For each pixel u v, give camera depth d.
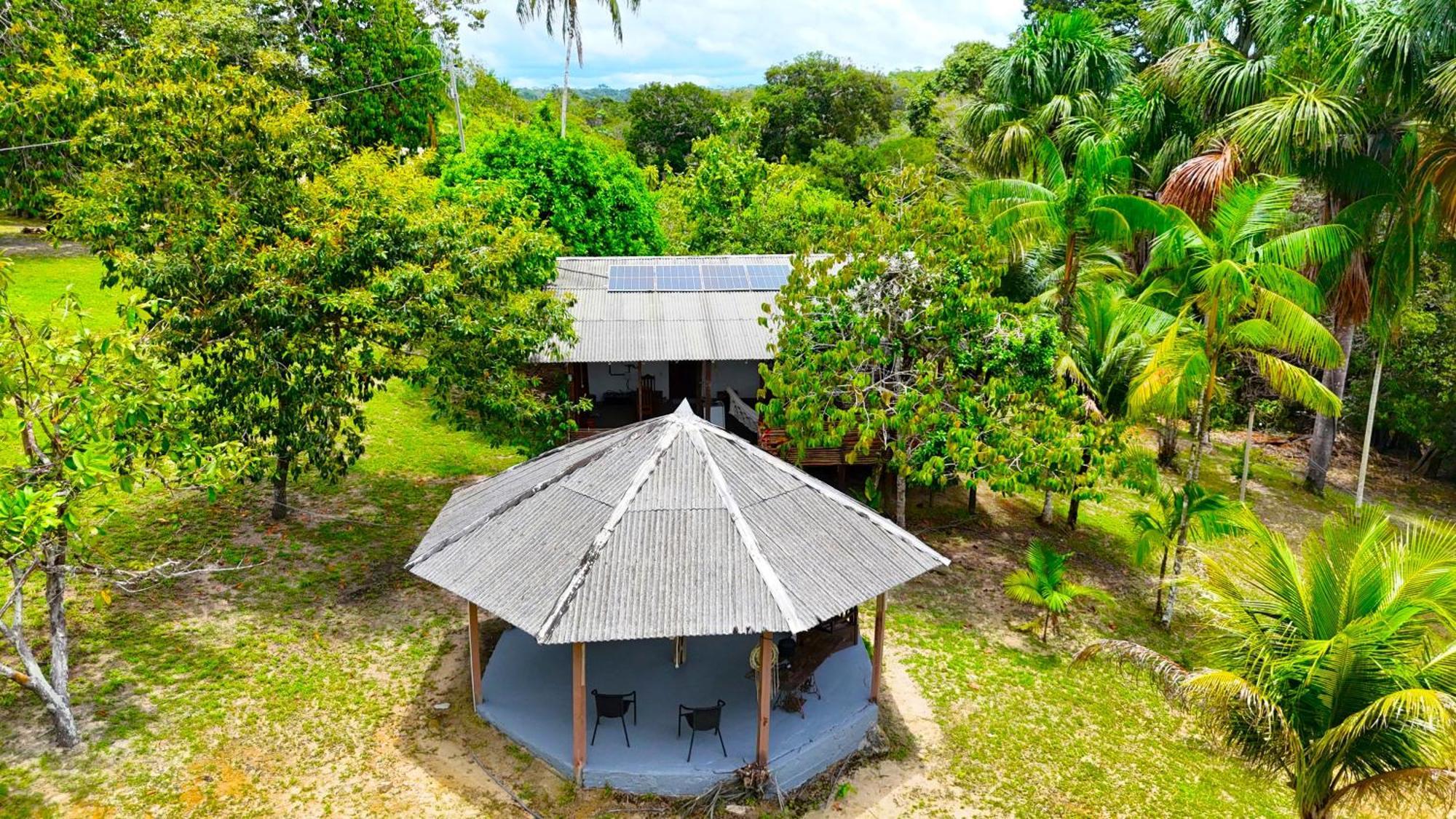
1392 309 24.97
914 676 16.47
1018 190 21.53
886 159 58.44
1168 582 19.16
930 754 14.23
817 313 19.02
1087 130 28.39
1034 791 13.59
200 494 20.47
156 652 14.65
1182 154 27.52
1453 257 24.83
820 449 22.14
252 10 34.81
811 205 38.12
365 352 18.12
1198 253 19.45
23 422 11.04
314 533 19.48
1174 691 11.43
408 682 14.80
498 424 24.83
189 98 15.45
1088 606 20.03
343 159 18.61
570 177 30.28
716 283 25.95
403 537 19.80
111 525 18.38
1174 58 26.23
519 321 19.23
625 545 12.45
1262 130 21.64
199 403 15.41
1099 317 21.84
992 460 18.48
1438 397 32.25
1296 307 17.00
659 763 12.68
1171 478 30.33
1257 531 12.98
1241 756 12.20
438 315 17.25
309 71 36.03
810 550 13.13
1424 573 11.26
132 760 12.21
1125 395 21.89
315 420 17.05
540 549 12.88
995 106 30.89
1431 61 20.39
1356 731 10.05
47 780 11.62
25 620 14.99
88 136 16.06
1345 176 23.27
